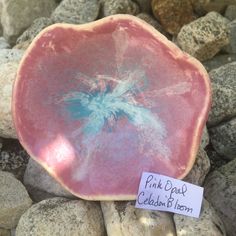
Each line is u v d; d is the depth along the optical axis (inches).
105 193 9.3
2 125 10.5
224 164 10.9
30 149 9.6
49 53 9.6
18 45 12.6
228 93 10.8
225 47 12.6
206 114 9.2
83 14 12.9
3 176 10.1
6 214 9.7
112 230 9.2
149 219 9.1
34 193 10.2
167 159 9.4
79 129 9.8
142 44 9.4
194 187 9.3
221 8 13.1
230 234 9.6
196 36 11.9
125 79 9.9
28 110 9.6
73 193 9.4
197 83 9.3
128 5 12.9
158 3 12.7
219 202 9.8
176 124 9.5
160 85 9.7
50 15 13.7
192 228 9.1
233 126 10.8
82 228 9.2
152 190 9.3
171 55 9.3
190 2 12.9
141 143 9.6
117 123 9.8
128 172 9.5
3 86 10.4
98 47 9.6
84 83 9.9
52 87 9.8
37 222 9.2
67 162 9.5
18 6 13.3
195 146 9.2
